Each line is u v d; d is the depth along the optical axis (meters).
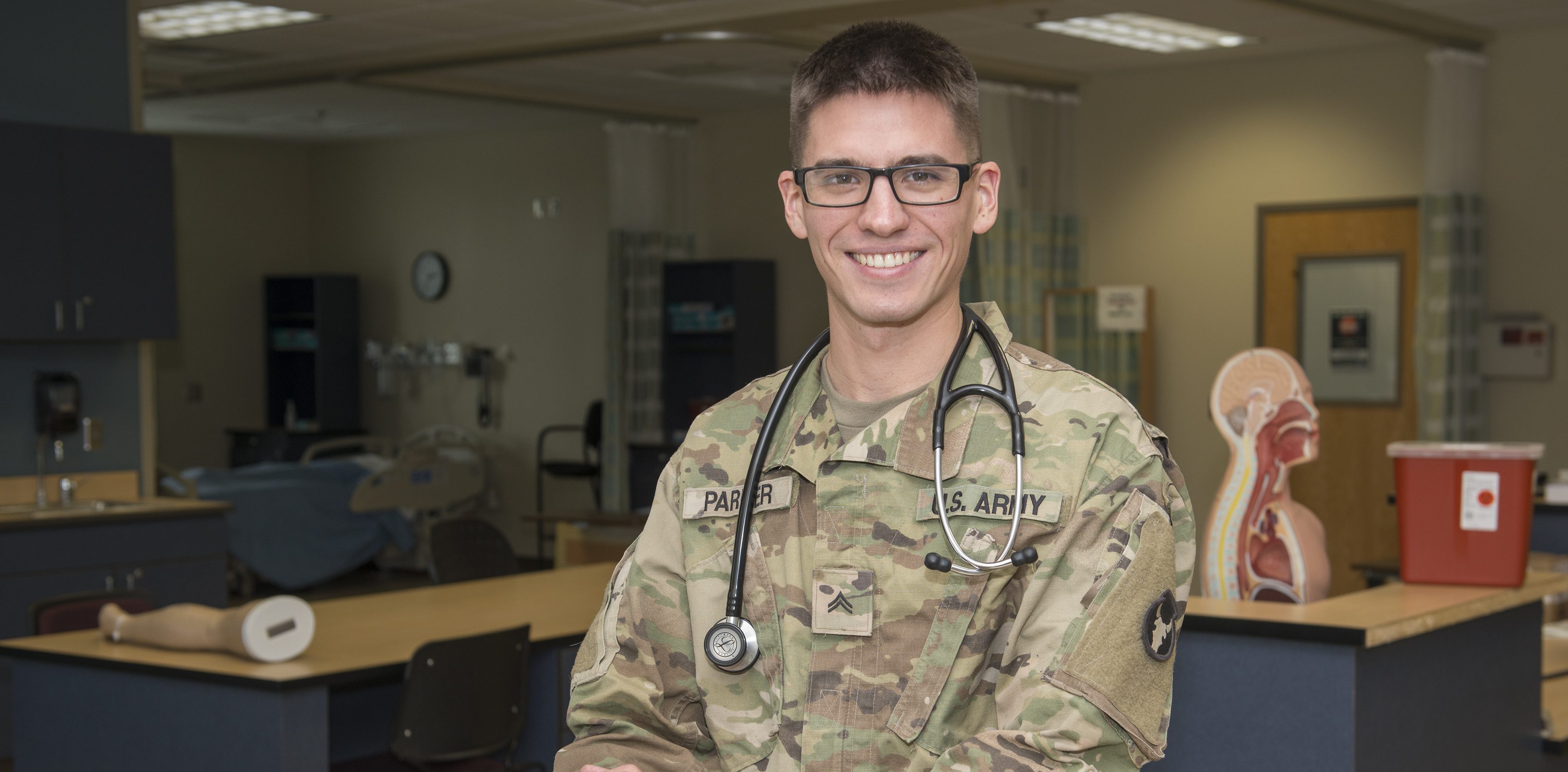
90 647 3.36
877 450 1.27
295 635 3.16
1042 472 1.22
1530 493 3.03
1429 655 2.75
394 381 11.26
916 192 1.22
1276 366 3.04
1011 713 1.20
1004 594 1.22
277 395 11.74
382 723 3.85
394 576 9.46
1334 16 6.36
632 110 9.38
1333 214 7.58
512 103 9.02
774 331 9.54
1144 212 8.23
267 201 11.69
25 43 5.78
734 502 1.34
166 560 5.66
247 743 2.99
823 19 6.33
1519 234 7.06
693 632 1.33
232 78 8.38
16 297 5.53
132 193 5.89
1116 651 1.17
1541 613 3.25
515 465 10.62
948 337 1.30
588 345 10.22
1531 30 6.99
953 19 6.67
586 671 1.39
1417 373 7.01
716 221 9.82
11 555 5.18
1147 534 1.21
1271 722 2.60
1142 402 8.04
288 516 8.51
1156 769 2.73
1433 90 6.93
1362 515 7.60
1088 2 6.28
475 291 10.84
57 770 3.37
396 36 7.21
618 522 6.54
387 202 11.38
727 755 1.29
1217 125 7.95
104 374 6.10
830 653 1.25
